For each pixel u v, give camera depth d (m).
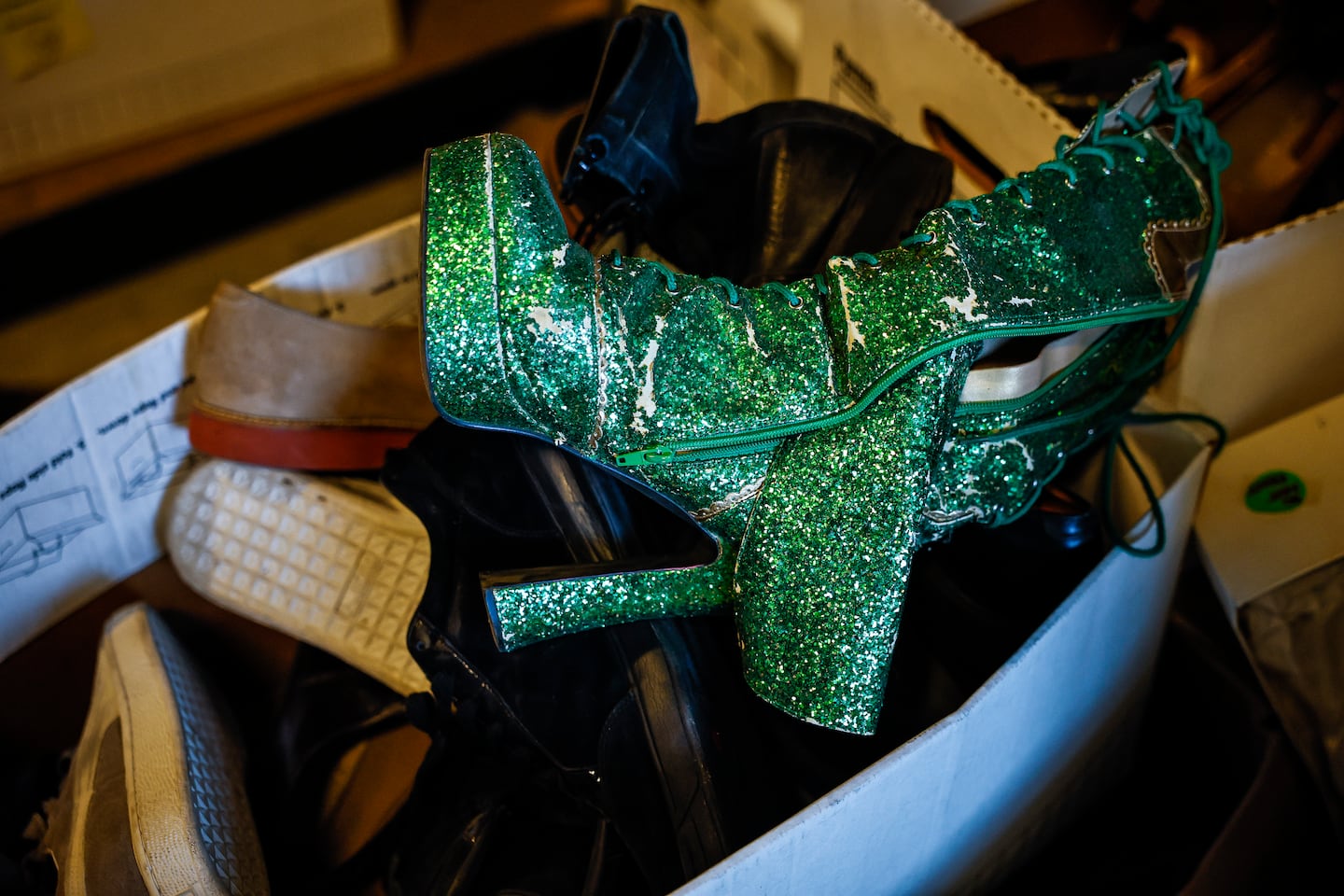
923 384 0.54
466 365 0.51
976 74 0.77
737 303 0.55
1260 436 0.73
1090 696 0.68
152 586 0.84
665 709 0.58
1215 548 0.72
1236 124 0.80
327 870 0.71
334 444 0.75
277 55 1.20
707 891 0.48
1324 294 0.71
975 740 0.58
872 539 0.53
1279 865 0.68
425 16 1.34
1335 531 0.68
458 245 0.51
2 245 1.13
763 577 0.54
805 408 0.54
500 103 1.36
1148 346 0.67
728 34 1.06
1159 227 0.63
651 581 0.57
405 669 0.72
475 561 0.63
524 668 0.62
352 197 1.33
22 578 0.77
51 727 0.82
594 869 0.60
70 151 1.14
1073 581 0.67
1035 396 0.60
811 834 0.51
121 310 1.25
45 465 0.74
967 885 0.70
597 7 1.36
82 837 0.61
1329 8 0.79
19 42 1.04
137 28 1.09
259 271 1.30
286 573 0.76
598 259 0.55
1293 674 0.68
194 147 1.19
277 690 0.83
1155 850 0.78
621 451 0.54
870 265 0.56
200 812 0.61
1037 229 0.59
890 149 0.72
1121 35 0.89
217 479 0.77
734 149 0.74
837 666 0.53
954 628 0.66
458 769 0.66
